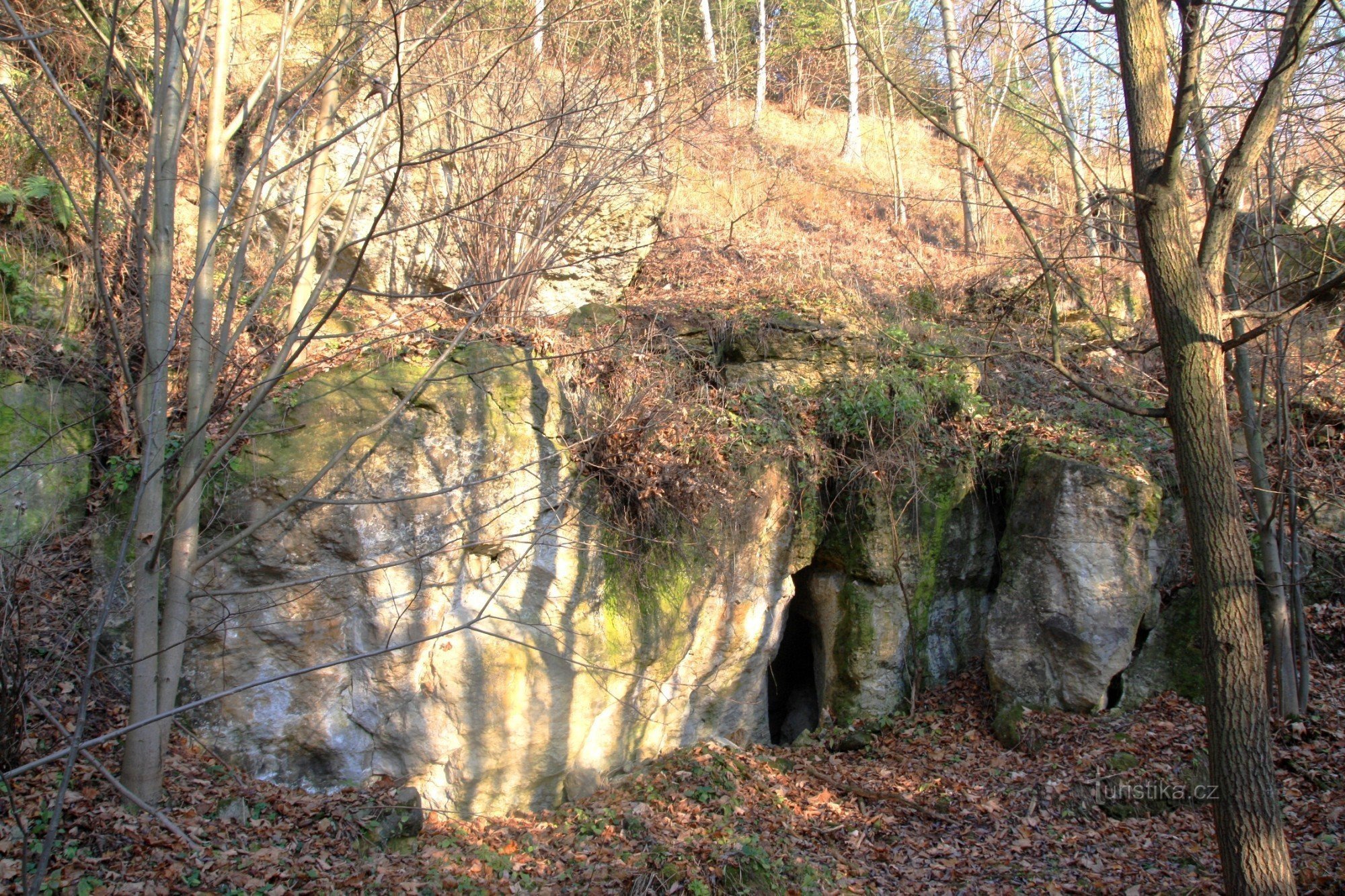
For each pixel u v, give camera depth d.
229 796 7.00
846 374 11.81
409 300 10.36
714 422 10.59
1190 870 7.64
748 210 16.62
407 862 6.96
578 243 11.99
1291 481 9.74
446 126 10.23
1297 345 11.48
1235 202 5.53
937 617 11.84
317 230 8.23
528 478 8.85
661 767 9.62
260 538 7.77
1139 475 11.08
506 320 10.15
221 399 8.00
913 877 7.89
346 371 8.46
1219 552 5.29
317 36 10.73
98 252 5.83
